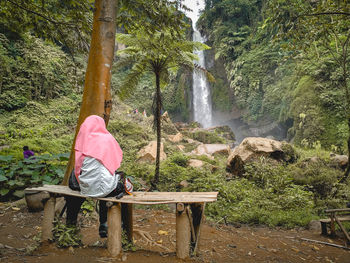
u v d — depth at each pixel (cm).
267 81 2519
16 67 1655
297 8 666
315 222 558
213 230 443
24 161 591
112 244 271
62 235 282
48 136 1384
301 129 1805
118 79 2638
